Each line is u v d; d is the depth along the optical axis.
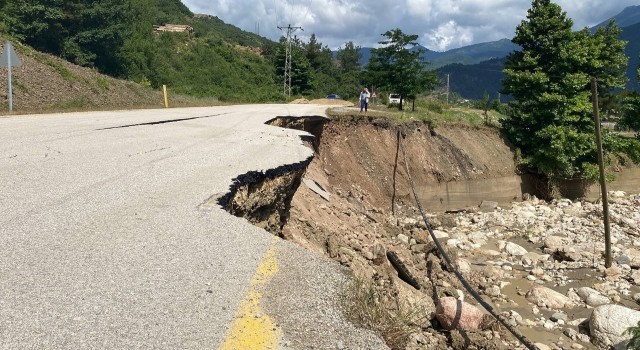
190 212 6.20
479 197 27.69
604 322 9.80
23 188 6.77
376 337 3.93
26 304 3.69
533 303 11.98
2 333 3.29
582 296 12.30
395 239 17.09
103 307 3.75
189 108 26.83
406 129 26.31
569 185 29.88
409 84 32.94
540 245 17.95
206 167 8.84
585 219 22.20
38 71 25.92
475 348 8.01
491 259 15.91
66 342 3.26
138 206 6.29
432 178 25.92
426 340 7.89
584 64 30.69
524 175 30.06
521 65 30.73
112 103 27.33
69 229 5.31
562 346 9.66
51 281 4.09
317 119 22.53
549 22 30.27
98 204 6.26
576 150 28.44
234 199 7.60
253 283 4.44
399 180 24.72
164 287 4.17
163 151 10.38
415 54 33.09
